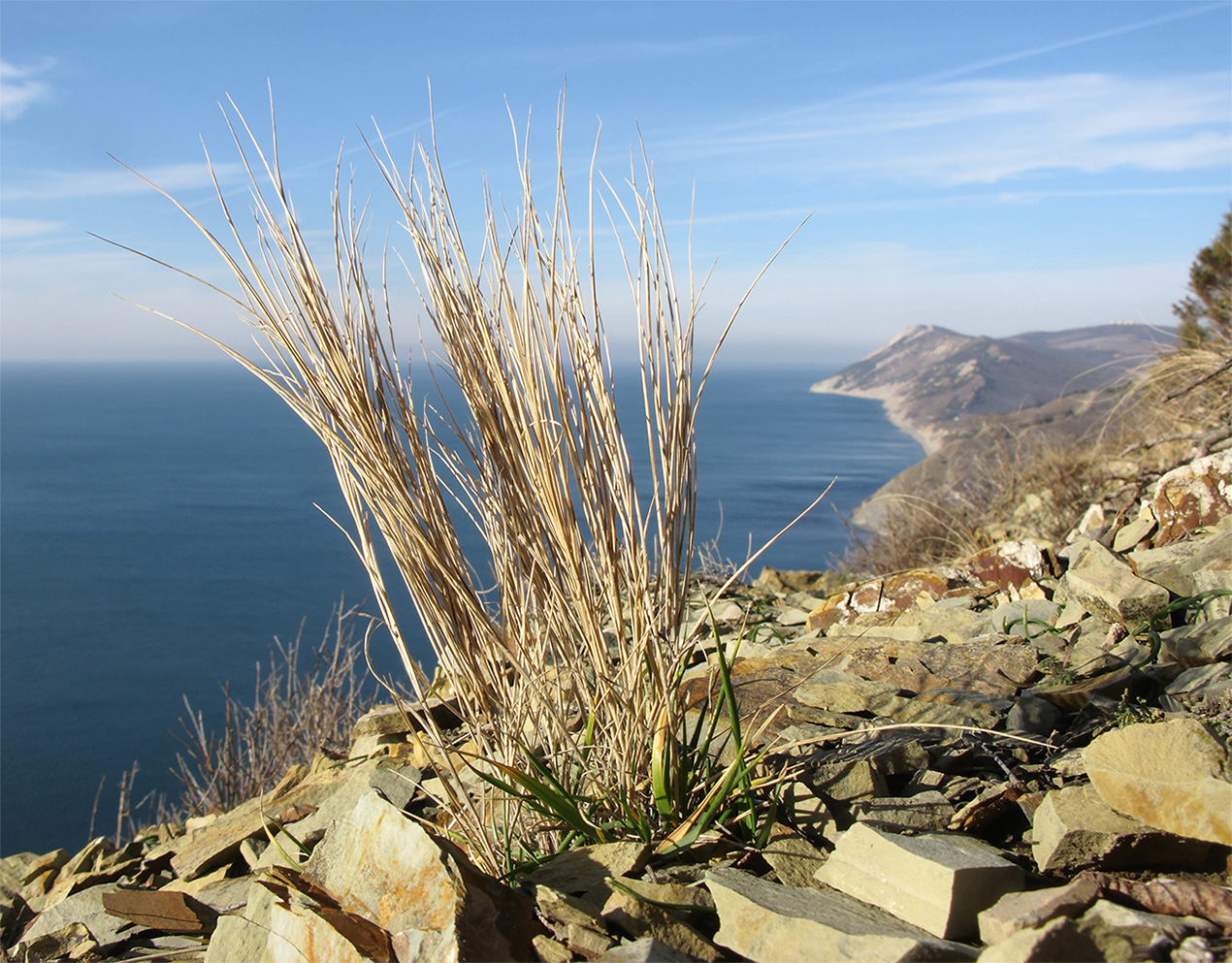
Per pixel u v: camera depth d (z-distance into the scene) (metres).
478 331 1.82
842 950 1.44
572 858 1.92
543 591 1.94
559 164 1.80
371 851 1.78
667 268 1.87
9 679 41.75
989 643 3.19
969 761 2.30
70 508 98.62
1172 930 1.34
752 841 1.99
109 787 27.55
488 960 1.51
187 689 39.53
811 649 3.37
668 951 1.53
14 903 2.97
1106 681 2.51
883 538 7.68
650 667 1.95
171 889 2.66
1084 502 6.08
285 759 4.86
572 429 1.84
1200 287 8.73
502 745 1.97
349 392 1.75
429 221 1.82
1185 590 3.11
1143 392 7.35
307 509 97.06
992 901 1.57
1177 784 1.67
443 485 1.93
